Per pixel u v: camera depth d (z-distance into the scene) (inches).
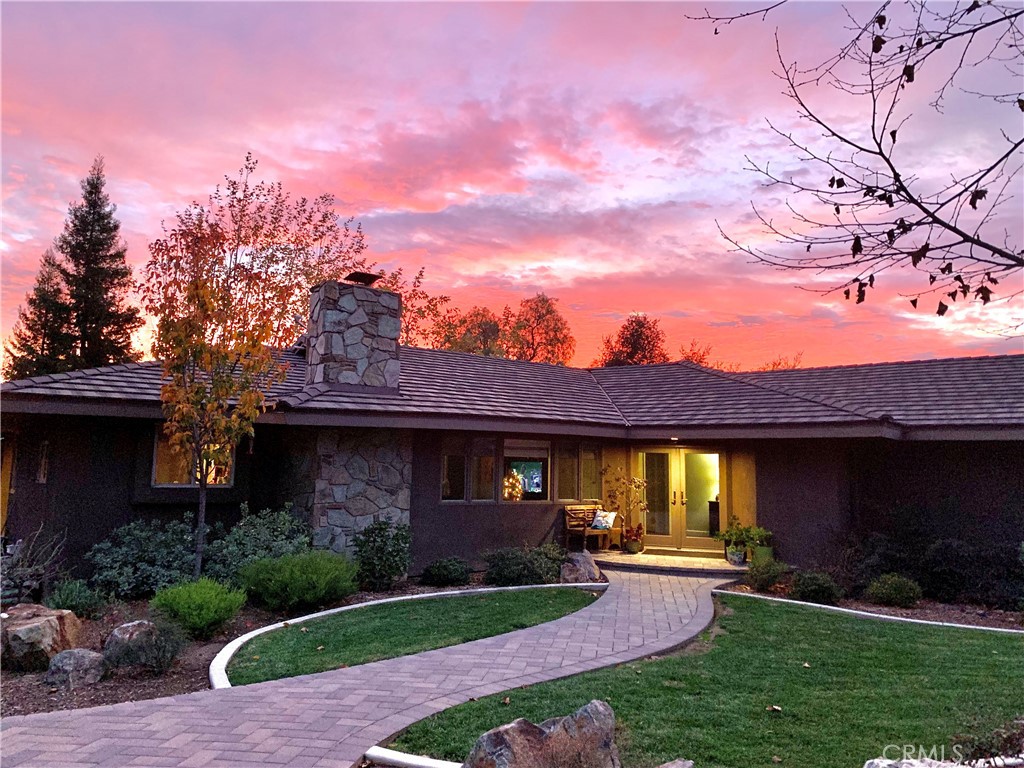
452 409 482.6
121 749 177.2
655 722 197.2
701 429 523.5
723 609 384.8
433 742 183.0
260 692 224.8
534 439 548.4
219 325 369.4
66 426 392.2
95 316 1353.3
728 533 519.8
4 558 346.3
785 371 687.7
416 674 247.0
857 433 454.3
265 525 414.3
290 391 479.2
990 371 562.3
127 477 409.1
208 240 378.9
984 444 487.2
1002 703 215.6
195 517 432.5
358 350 480.7
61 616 281.4
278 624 326.0
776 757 173.3
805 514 502.6
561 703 212.5
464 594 414.0
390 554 424.8
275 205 879.1
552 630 318.7
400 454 476.1
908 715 205.3
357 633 310.0
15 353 1325.0
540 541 541.6
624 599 396.5
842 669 259.9
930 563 440.5
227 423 362.9
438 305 1337.4
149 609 310.8
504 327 1760.6
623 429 565.3
